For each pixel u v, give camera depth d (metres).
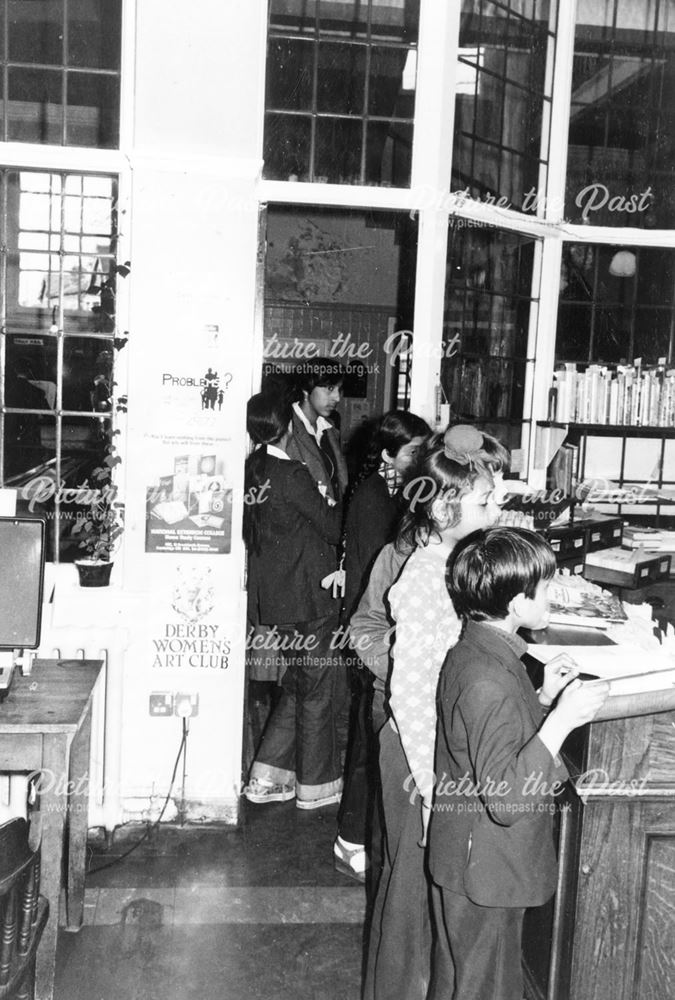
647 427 4.40
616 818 2.10
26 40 3.68
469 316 4.07
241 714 3.55
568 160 4.53
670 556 4.31
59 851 2.45
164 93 3.29
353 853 3.27
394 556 2.50
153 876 3.24
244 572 3.74
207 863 3.34
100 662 2.93
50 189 3.48
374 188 3.70
